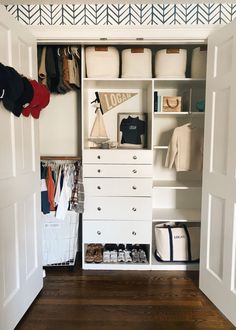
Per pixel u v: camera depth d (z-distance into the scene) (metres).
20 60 1.75
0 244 1.51
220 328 1.74
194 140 2.48
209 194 2.00
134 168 2.46
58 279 2.37
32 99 1.72
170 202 2.93
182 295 2.12
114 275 2.44
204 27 2.06
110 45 2.41
